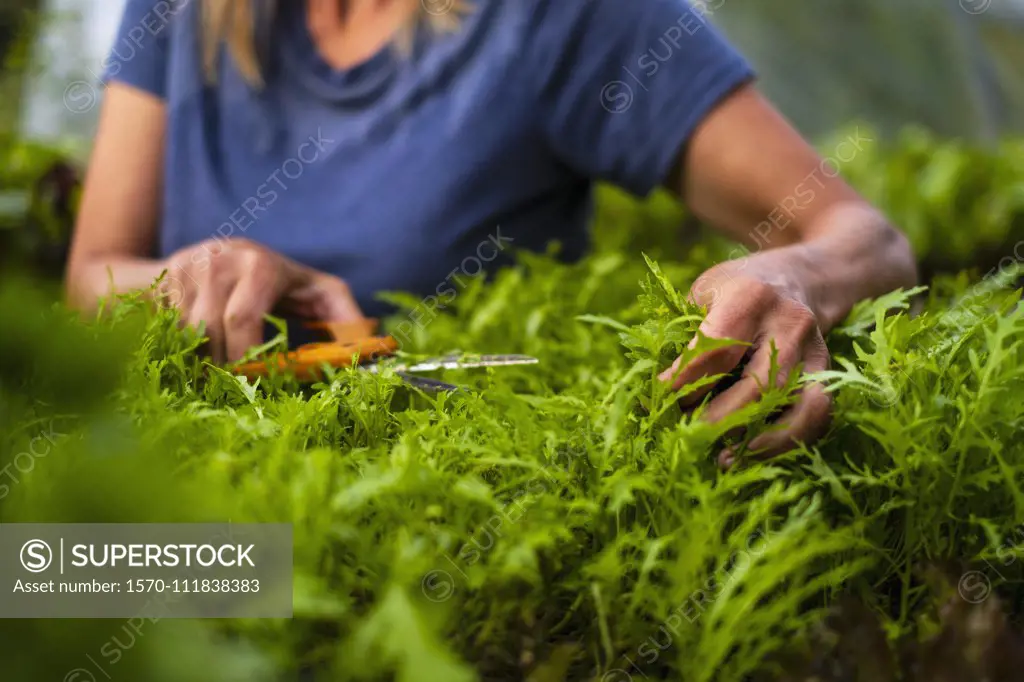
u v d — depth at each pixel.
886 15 8.36
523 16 1.75
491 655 1.16
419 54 1.79
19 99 2.94
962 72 8.38
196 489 1.12
